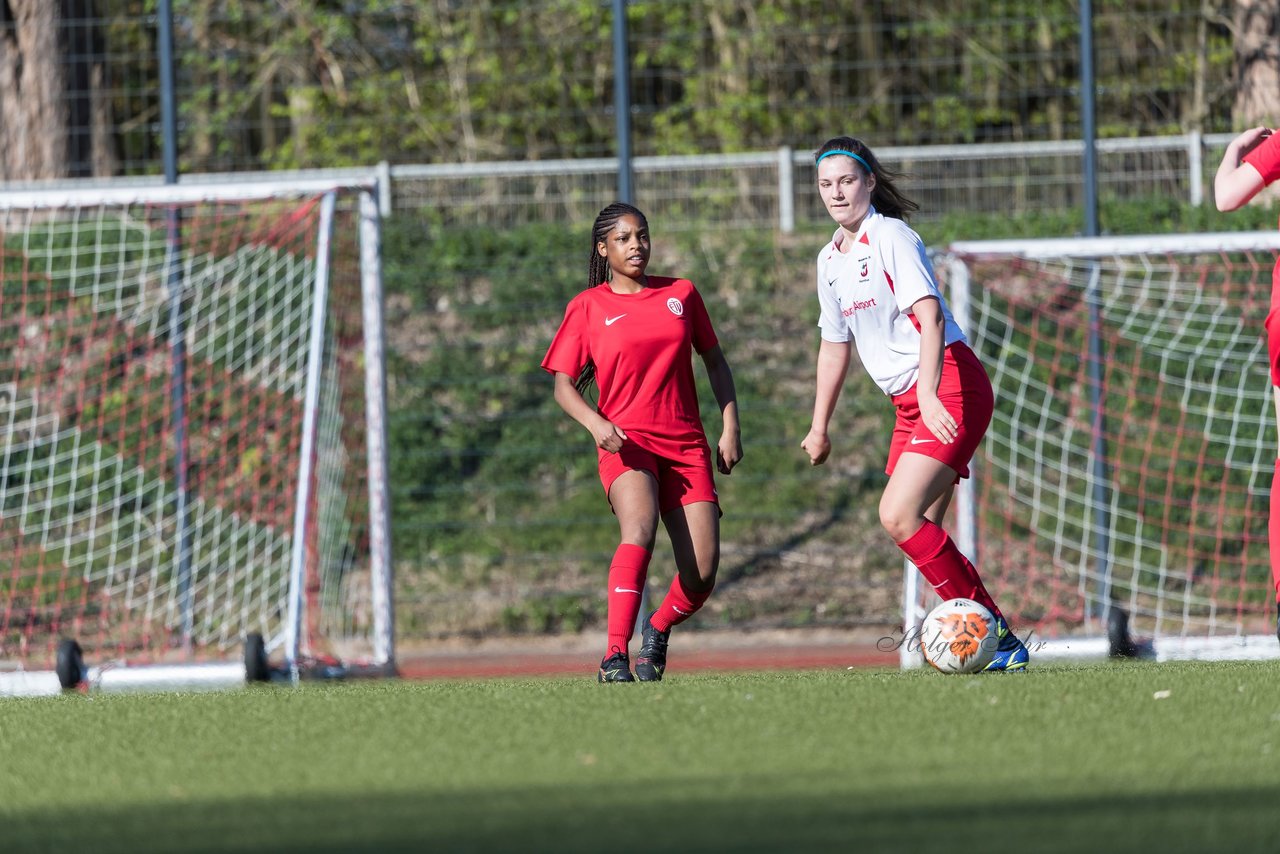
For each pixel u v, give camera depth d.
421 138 67.88
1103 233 45.91
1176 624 39.16
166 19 38.22
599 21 64.88
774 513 43.78
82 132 48.78
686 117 65.38
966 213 47.84
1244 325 42.66
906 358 19.45
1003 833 8.06
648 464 20.33
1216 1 49.53
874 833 8.14
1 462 42.53
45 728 14.64
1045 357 43.34
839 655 36.78
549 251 48.16
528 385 46.19
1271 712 12.88
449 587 42.75
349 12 71.44
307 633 35.53
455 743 12.26
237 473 41.91
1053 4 56.09
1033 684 15.41
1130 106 49.03
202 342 43.59
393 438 44.84
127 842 8.80
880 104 59.00
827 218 50.31
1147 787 9.45
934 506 20.38
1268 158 18.91
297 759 11.80
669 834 8.29
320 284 32.66
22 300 44.12
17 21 50.12
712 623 41.31
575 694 15.91
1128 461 42.41
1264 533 40.94
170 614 38.06
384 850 8.15
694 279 48.28
